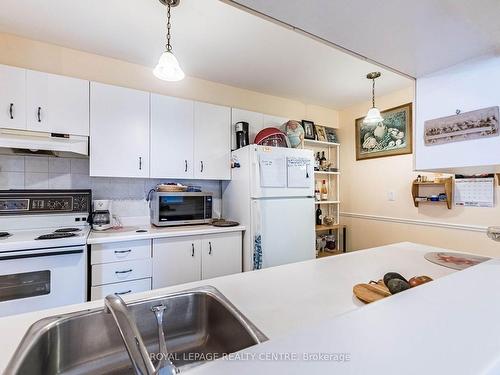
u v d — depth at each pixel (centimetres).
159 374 47
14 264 149
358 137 329
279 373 32
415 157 101
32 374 60
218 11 164
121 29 184
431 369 33
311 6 65
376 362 34
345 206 344
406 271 112
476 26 70
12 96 174
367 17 69
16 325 69
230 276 108
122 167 208
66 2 158
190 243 211
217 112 253
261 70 245
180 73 156
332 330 43
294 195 245
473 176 226
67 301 161
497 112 80
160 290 91
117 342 77
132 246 189
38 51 200
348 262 126
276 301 83
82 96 195
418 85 100
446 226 243
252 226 225
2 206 188
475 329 43
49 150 183
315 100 321
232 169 258
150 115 220
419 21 70
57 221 202
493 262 86
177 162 231
